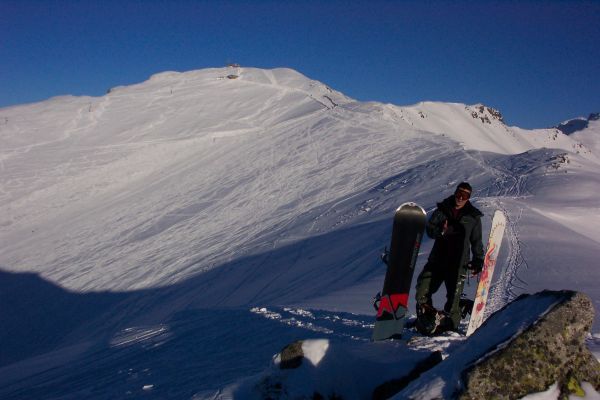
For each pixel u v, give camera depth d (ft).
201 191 153.48
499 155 142.51
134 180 177.27
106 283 102.89
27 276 116.26
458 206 19.17
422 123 501.56
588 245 59.41
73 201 165.27
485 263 19.57
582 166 121.29
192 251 109.60
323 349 12.44
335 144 182.91
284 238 101.86
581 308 10.57
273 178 152.97
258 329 23.84
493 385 9.82
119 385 18.57
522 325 10.48
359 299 39.17
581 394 9.99
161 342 25.81
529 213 75.66
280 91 295.69
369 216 103.04
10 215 158.71
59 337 86.84
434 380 10.50
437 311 18.90
